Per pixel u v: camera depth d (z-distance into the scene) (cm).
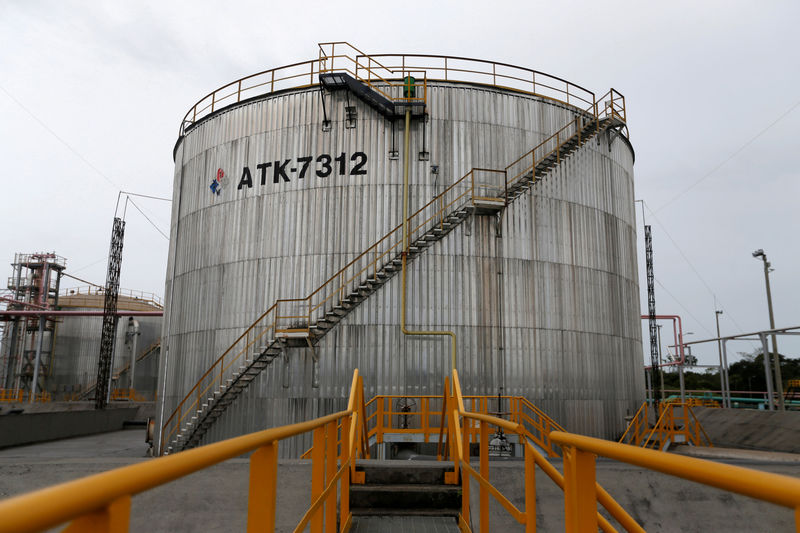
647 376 8162
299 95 2473
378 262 2266
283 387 2186
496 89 2469
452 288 2242
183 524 764
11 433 3011
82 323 6122
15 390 5775
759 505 802
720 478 155
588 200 2561
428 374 2166
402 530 688
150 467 152
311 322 2250
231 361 2331
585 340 2381
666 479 823
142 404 5397
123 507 141
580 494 280
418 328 2200
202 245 2578
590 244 2514
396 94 2427
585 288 2444
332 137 2397
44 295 6366
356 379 899
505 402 2173
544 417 2083
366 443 1181
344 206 2330
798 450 1834
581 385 2319
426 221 2300
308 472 830
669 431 2036
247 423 2200
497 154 2409
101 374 5316
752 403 3912
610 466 860
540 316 2306
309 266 2308
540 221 2398
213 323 2430
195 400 2386
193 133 2811
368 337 2189
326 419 530
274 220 2397
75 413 3722
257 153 2498
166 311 2834
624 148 2903
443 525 711
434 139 2369
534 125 2502
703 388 8762
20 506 93
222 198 2548
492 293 2269
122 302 6244
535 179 2422
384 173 2336
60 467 830
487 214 2328
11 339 6188
